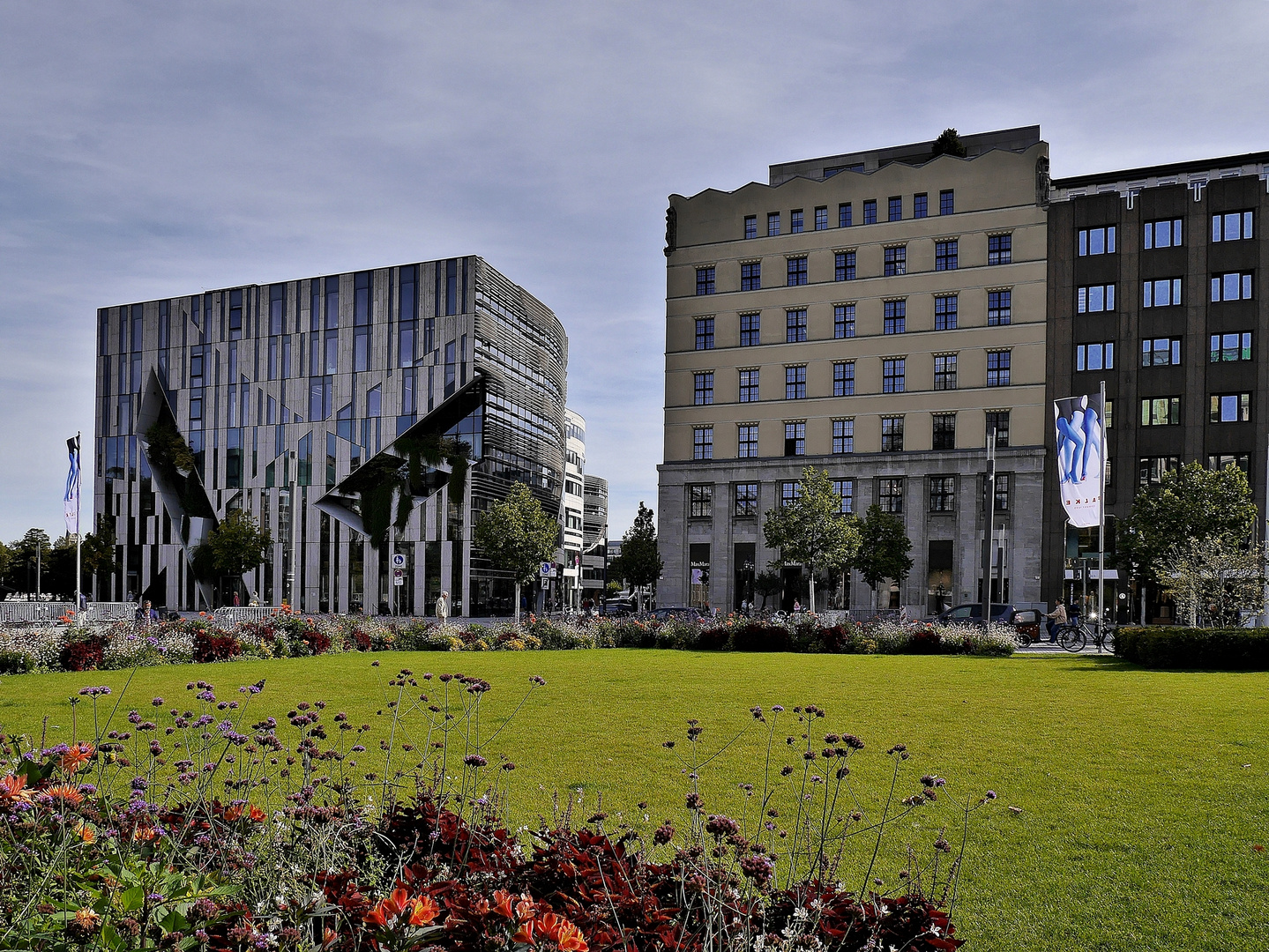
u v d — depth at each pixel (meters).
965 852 7.24
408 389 70.81
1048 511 56.88
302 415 74.00
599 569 146.88
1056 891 6.42
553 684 18.88
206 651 26.31
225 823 4.77
